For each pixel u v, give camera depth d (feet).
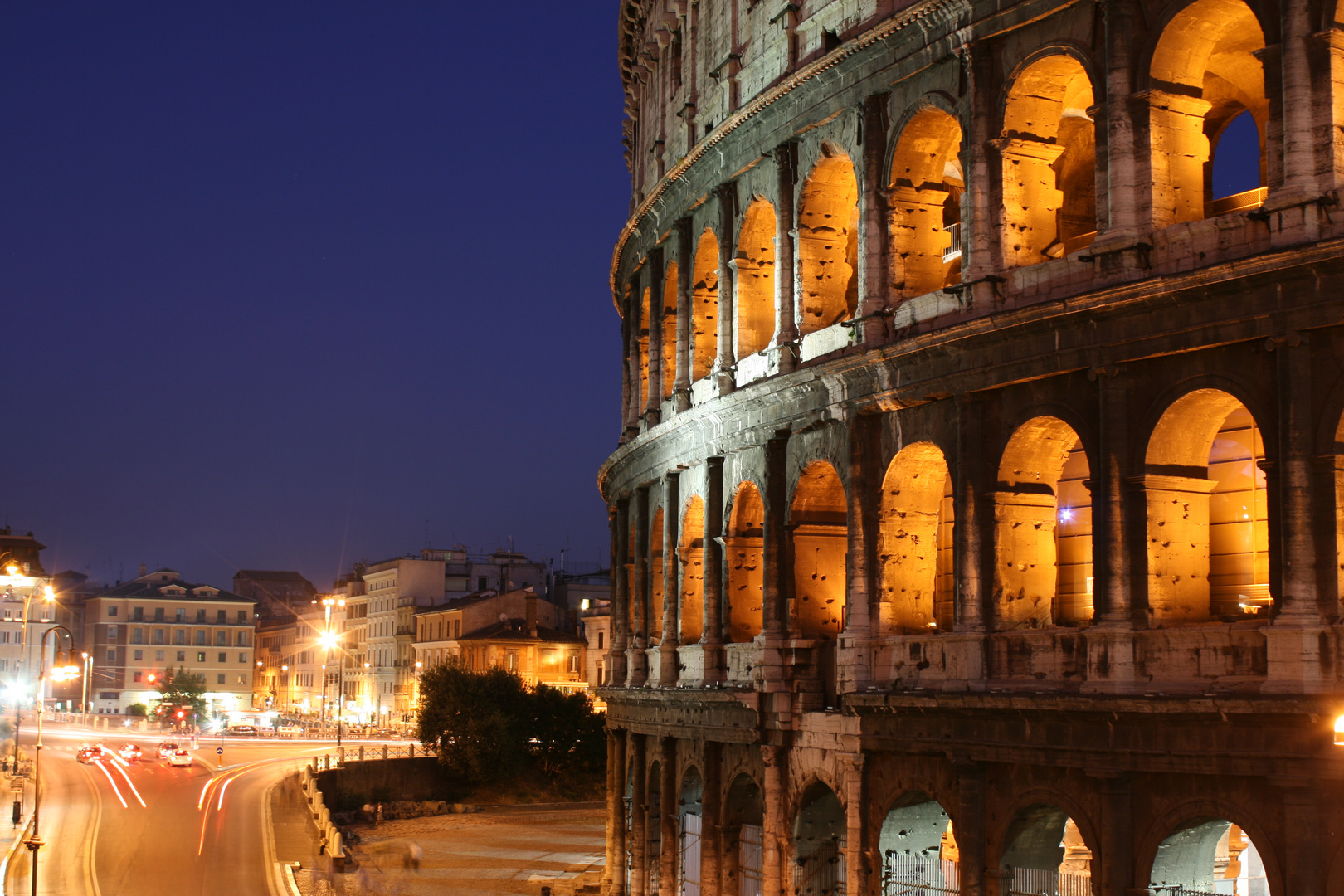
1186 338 113.09
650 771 199.21
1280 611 106.32
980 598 130.72
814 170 159.12
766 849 157.99
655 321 206.08
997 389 130.93
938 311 138.62
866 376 143.95
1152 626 115.44
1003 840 127.44
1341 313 103.86
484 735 410.52
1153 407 116.67
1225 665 109.91
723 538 172.76
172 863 252.62
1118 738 115.65
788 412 157.99
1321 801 102.83
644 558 207.92
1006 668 127.75
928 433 138.62
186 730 631.56
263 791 359.87
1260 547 122.31
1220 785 109.81
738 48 179.32
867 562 145.89
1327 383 105.29
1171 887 114.62
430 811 374.84
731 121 170.09
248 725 602.03
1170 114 120.57
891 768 141.69
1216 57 133.80
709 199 182.91
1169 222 119.34
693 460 181.78
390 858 272.72
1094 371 119.85
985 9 133.59
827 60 151.94
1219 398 115.55
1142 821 115.24
